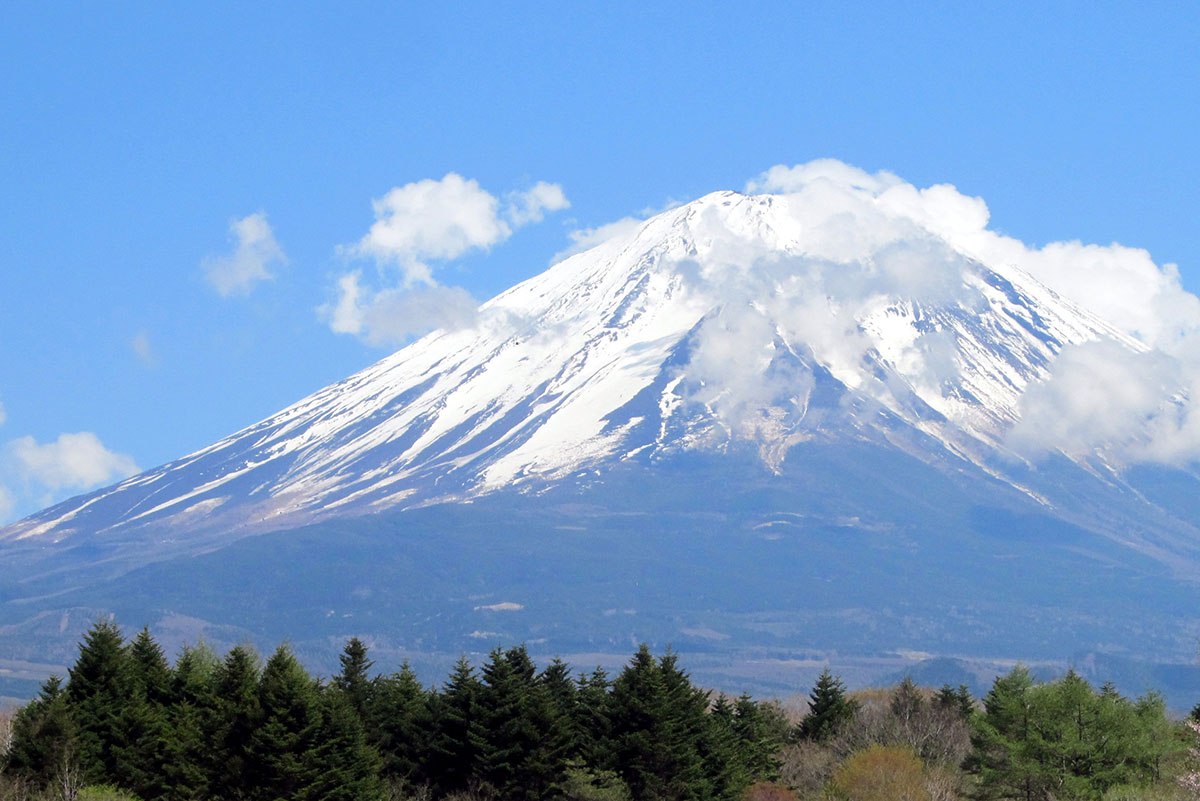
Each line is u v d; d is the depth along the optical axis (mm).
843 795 120688
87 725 112750
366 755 109188
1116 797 108125
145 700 119875
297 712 106625
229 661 120125
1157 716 118438
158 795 110312
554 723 116000
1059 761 115062
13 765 107438
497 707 116250
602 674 136750
